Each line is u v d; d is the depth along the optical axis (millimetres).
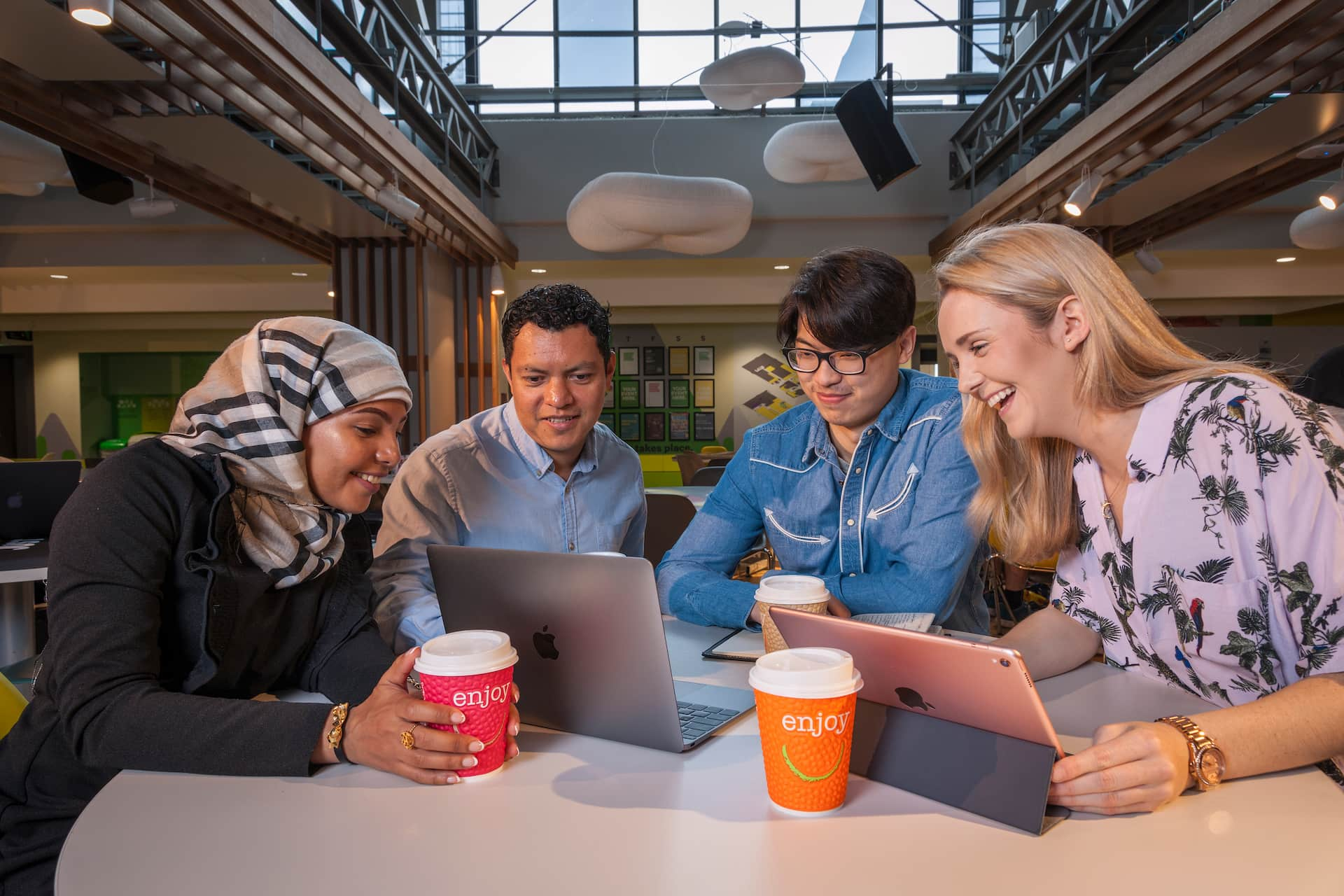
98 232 7984
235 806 865
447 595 1133
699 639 1563
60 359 11867
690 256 8297
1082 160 5055
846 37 8477
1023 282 1099
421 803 869
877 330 1569
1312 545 957
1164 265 8492
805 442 1816
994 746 850
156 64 3879
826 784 821
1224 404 1038
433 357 7738
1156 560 1129
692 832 795
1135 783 808
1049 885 691
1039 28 6926
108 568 1029
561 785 911
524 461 1821
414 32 6176
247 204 6379
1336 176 6531
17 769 1044
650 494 3043
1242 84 3998
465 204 6633
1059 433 1191
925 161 8102
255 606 1170
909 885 693
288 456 1163
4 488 3203
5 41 3404
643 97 8719
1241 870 712
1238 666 1091
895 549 1707
